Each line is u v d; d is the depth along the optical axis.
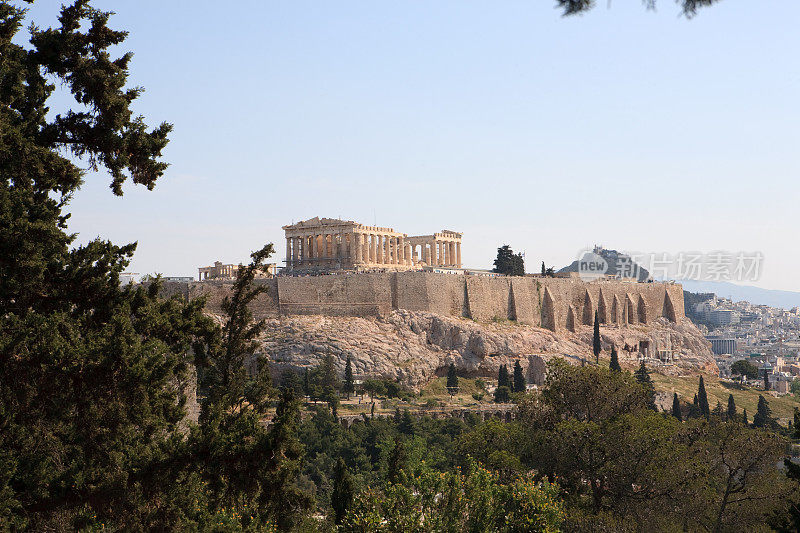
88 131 44.53
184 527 39.50
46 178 41.31
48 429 38.66
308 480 122.25
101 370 37.34
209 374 47.66
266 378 47.91
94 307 42.47
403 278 199.75
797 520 67.56
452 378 187.12
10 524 35.47
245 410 45.25
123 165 43.72
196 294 175.38
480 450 82.06
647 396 83.06
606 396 81.75
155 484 38.69
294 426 40.78
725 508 79.94
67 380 37.00
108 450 38.31
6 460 35.62
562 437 76.19
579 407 83.12
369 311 192.75
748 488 82.50
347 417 151.00
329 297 190.38
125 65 45.34
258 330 48.69
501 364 195.62
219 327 47.88
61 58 44.12
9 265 38.84
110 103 43.88
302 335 175.38
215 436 39.31
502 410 168.88
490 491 64.56
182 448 39.00
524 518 63.56
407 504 63.53
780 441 82.44
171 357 40.97
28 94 43.50
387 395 172.75
